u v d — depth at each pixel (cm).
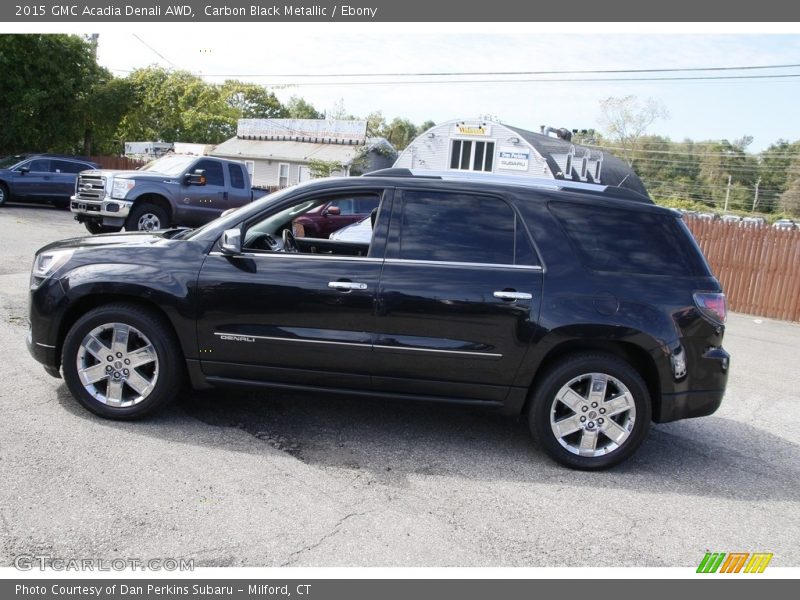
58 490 374
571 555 355
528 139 3434
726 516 416
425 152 3622
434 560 339
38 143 2933
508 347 457
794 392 752
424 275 459
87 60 3017
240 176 1552
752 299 1411
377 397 475
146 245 487
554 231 469
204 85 4044
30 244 1294
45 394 515
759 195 8844
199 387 484
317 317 462
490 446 499
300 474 423
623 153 7338
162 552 328
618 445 463
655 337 454
